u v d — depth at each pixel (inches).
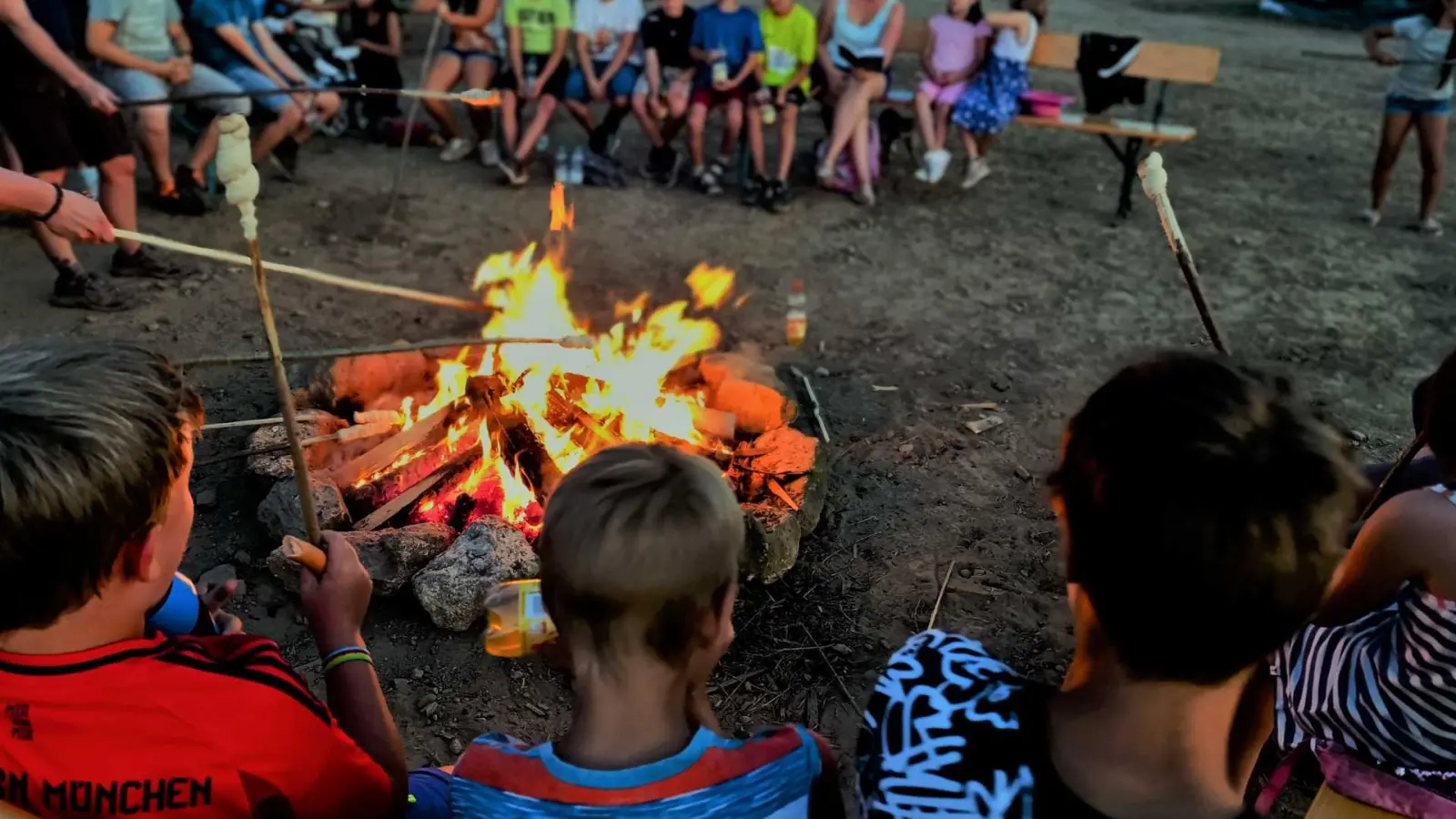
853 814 110.8
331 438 151.9
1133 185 324.2
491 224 273.1
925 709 50.5
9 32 196.2
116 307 212.8
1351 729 80.3
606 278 244.4
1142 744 44.8
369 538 135.1
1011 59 303.7
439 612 129.6
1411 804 78.7
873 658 132.3
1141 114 399.2
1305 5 640.4
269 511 138.9
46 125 205.3
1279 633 42.3
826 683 128.0
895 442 180.7
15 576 48.3
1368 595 74.4
